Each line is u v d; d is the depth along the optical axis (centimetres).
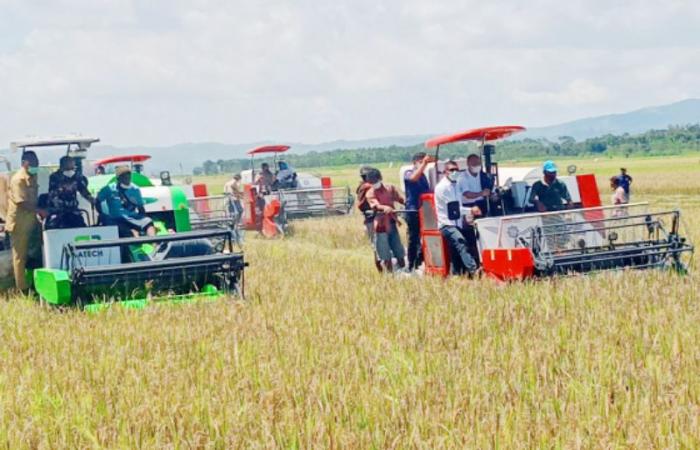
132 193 2195
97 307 1870
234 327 1599
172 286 2023
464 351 1323
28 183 2145
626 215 2094
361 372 1221
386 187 2488
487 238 2098
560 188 2238
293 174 5303
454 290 1902
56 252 2053
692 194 6912
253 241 3791
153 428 1034
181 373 1267
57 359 1422
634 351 1259
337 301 1850
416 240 2411
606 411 1004
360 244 3525
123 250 2109
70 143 2200
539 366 1195
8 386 1277
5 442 1015
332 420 1015
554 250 2048
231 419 1029
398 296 1884
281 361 1317
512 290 1861
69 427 1055
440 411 1023
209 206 4112
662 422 941
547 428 938
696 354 1222
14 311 1942
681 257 2327
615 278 1897
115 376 1288
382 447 933
